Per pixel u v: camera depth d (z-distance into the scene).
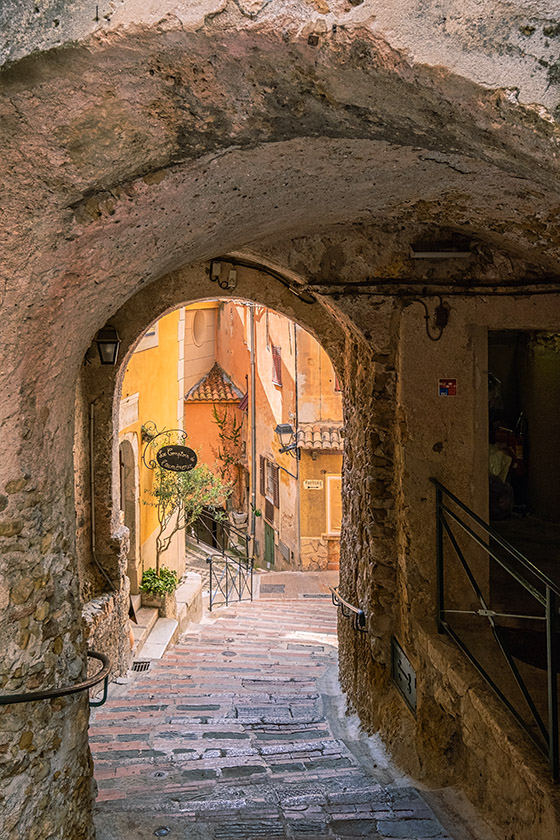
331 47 2.18
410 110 2.40
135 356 9.91
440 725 5.10
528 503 8.66
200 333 24.64
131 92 2.36
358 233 5.59
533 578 6.76
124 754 5.67
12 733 2.85
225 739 6.09
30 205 2.53
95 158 2.52
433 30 2.10
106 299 3.21
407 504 5.65
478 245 5.51
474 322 5.54
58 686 3.16
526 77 2.04
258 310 19.98
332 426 16.12
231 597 13.82
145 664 8.56
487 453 5.65
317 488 16.23
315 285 5.66
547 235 4.28
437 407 5.61
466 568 4.84
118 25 2.15
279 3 2.13
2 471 2.76
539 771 3.64
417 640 5.52
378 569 6.11
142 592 10.10
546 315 5.49
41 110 2.33
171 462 10.10
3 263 2.57
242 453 23.36
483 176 3.49
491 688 4.50
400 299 5.66
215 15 2.14
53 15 2.17
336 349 7.54
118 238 2.93
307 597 13.94
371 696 6.25
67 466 3.25
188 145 2.64
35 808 2.99
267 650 9.55
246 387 22.22
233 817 4.23
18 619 2.89
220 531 23.31
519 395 8.86
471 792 4.55
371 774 5.32
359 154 3.07
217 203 3.27
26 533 2.92
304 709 7.06
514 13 2.02
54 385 3.05
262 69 2.32
